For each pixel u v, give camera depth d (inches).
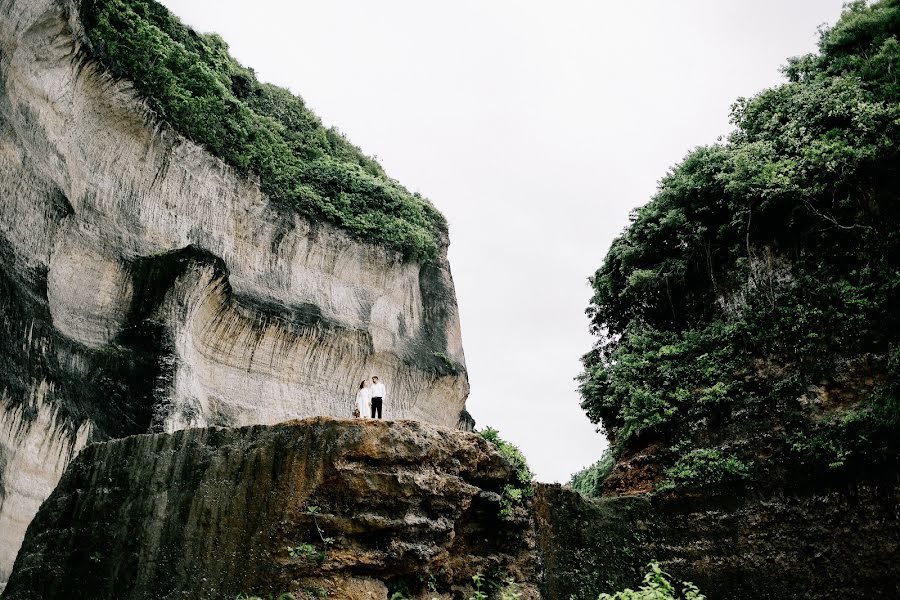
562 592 662.5
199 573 423.2
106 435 734.5
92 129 875.4
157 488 461.4
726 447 800.3
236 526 431.2
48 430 637.9
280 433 450.9
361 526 423.2
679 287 961.5
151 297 873.5
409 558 433.4
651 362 906.1
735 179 892.0
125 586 431.8
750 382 823.1
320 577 411.5
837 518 716.0
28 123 733.3
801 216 861.8
